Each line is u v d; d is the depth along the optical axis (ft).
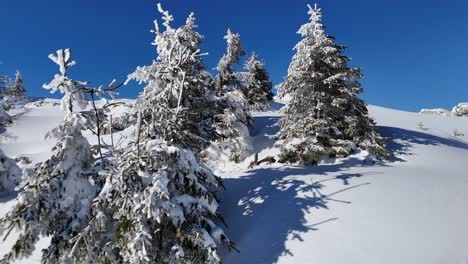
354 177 45.01
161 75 41.37
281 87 71.77
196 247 30.99
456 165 63.41
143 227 28.55
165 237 31.68
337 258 30.32
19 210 30.09
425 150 70.90
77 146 32.30
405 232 32.50
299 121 64.80
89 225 29.22
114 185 29.14
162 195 27.91
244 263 32.55
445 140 86.89
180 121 37.11
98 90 32.53
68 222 31.24
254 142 79.20
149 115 39.96
